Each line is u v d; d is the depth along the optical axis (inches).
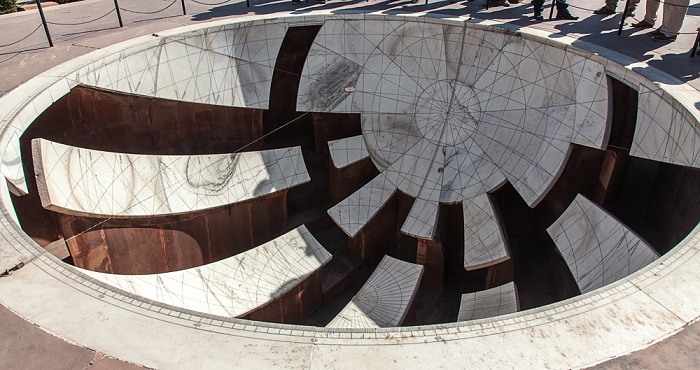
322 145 654.5
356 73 605.6
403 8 663.1
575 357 227.8
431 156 557.6
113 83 525.0
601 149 462.6
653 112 418.3
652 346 232.4
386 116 586.2
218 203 524.4
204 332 243.3
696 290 263.3
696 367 221.6
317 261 502.0
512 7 663.8
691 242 298.5
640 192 515.2
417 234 517.3
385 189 561.3
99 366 225.3
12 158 389.4
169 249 515.2
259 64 606.5
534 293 498.3
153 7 776.9
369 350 232.4
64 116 498.9
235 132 611.8
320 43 616.4
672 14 509.4
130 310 256.4
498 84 547.5
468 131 551.5
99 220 454.6
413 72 588.4
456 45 574.6
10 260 288.4
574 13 627.8
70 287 270.8
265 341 238.1
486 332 241.6
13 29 681.0
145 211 481.1
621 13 627.5
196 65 579.8
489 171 527.8
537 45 526.3
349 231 538.9
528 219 562.6
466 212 520.1
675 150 385.1
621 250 377.4
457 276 575.5
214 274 463.5
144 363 226.5
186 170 521.7
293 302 489.4
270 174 558.3
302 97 608.1
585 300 260.1
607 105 467.2
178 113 573.9
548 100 510.6
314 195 633.0
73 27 677.9
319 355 229.9
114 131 539.5
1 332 242.4
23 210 430.3
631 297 260.4
